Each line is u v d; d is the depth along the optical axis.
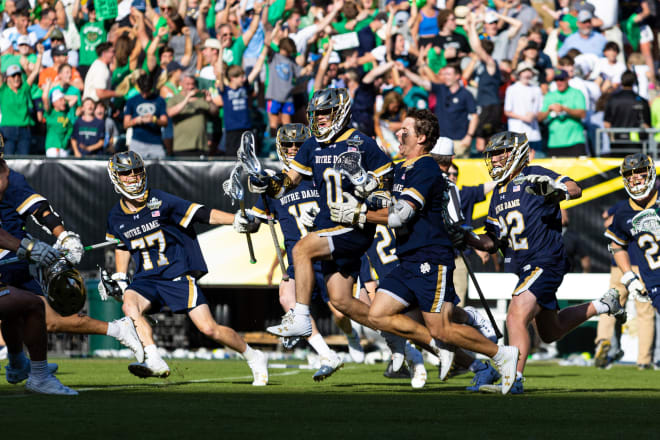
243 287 46.19
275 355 44.38
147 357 23.97
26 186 20.16
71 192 41.41
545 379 29.48
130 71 49.38
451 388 24.00
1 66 50.19
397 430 13.81
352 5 51.19
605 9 54.97
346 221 20.09
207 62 50.09
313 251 20.72
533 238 22.08
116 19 51.56
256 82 49.38
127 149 48.97
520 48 50.34
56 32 49.84
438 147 27.97
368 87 47.12
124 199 24.66
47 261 18.70
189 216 24.17
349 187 20.88
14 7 52.53
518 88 46.78
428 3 51.03
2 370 31.12
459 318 23.12
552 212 22.16
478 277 41.25
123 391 21.80
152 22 50.78
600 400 20.20
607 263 41.00
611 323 37.44
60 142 48.22
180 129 46.03
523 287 22.05
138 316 24.09
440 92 46.44
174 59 49.84
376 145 21.34
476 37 48.22
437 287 20.23
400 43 50.41
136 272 24.83
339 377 29.45
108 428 13.73
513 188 22.38
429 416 16.06
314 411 16.78
